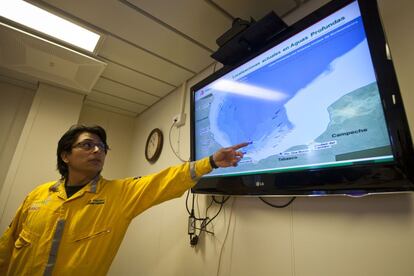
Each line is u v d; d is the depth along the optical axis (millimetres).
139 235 2102
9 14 1434
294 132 980
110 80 2152
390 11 921
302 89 981
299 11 1276
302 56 1005
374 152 750
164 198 1062
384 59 751
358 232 815
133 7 1345
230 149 980
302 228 970
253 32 1143
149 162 2357
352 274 792
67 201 1055
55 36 1608
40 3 1340
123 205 1095
